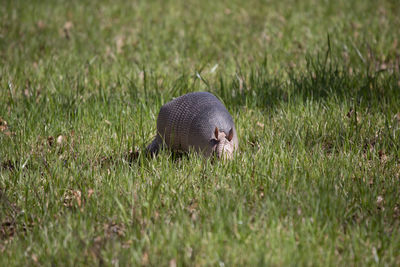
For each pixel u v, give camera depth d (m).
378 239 10.20
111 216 11.46
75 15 32.47
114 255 9.84
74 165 13.59
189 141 14.10
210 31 28.78
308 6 33.69
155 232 10.27
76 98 18.12
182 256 9.55
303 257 9.48
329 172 12.83
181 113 14.38
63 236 10.41
